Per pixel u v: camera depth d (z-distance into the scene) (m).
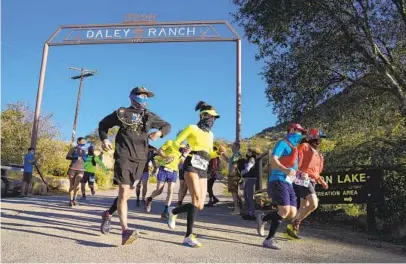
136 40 14.47
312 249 5.85
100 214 8.39
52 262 4.61
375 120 10.78
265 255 5.30
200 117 5.90
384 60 10.14
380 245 6.22
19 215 7.89
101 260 4.73
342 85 10.93
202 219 8.23
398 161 7.54
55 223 7.09
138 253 5.09
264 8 10.64
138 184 10.73
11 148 20.52
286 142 6.07
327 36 10.12
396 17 10.09
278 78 10.98
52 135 21.98
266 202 9.38
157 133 5.59
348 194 7.54
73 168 9.93
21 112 21.81
